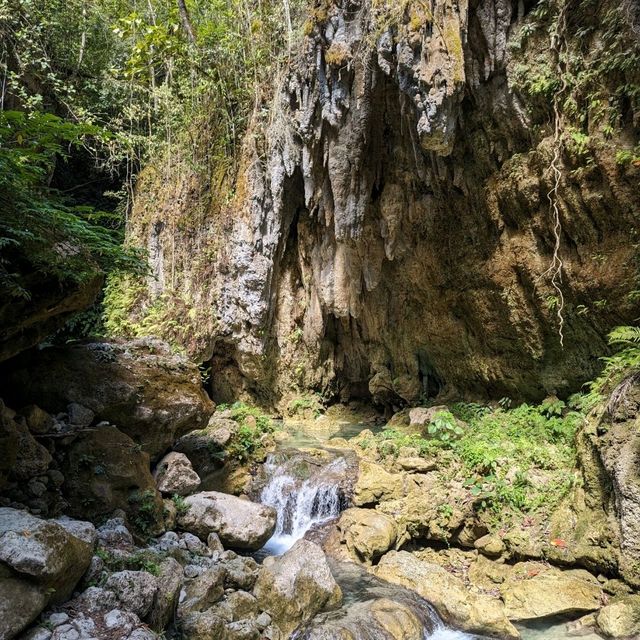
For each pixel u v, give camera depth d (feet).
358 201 30.53
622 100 20.81
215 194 41.50
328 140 30.17
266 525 20.53
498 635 16.21
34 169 14.67
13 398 17.92
